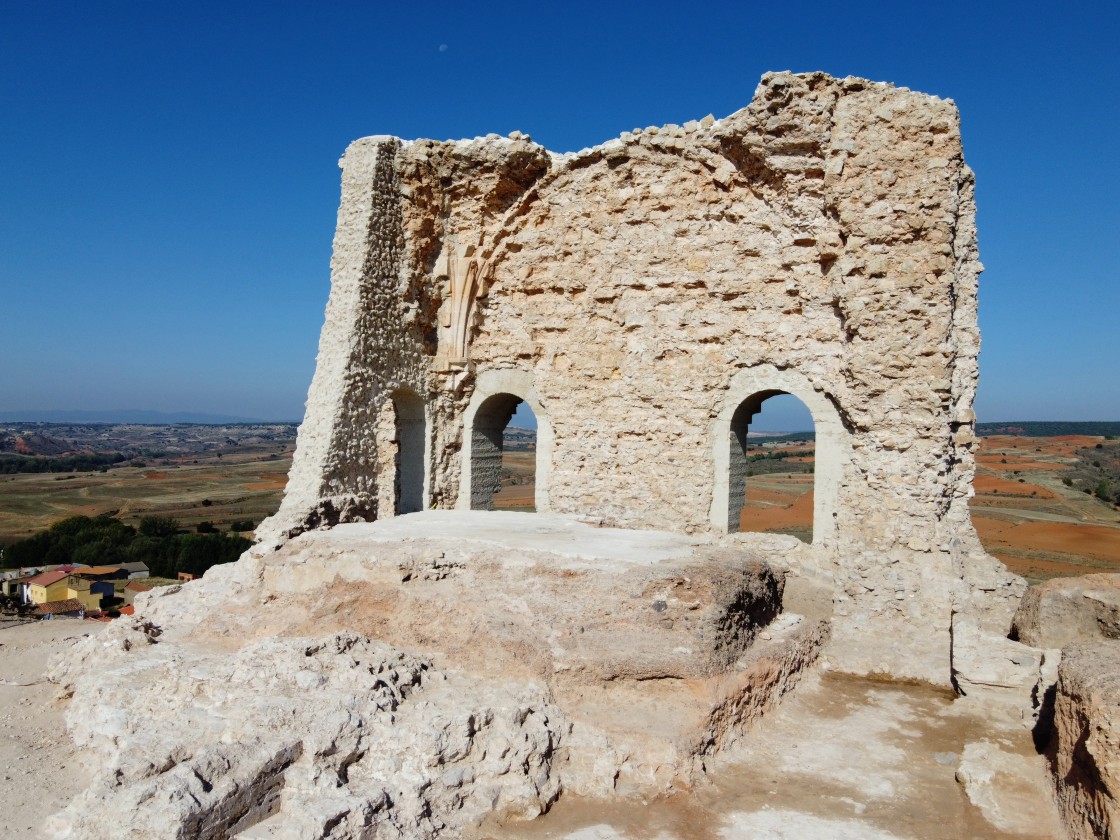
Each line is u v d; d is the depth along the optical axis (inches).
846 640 473.4
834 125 513.7
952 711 392.2
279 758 264.7
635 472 629.6
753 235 581.6
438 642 360.8
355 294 609.6
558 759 303.0
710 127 581.3
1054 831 274.1
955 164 482.3
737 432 610.2
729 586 373.1
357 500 604.4
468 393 714.2
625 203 629.3
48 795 304.7
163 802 234.2
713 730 321.1
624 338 636.7
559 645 340.5
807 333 560.1
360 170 631.2
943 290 480.4
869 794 305.7
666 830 275.3
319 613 401.1
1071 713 277.1
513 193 673.6
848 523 507.2
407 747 281.6
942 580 468.8
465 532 460.1
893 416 493.0
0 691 414.6
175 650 400.2
